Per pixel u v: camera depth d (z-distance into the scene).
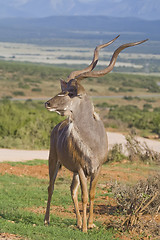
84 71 16.14
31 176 33.84
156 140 60.09
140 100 177.50
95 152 15.95
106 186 28.61
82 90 15.55
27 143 54.03
